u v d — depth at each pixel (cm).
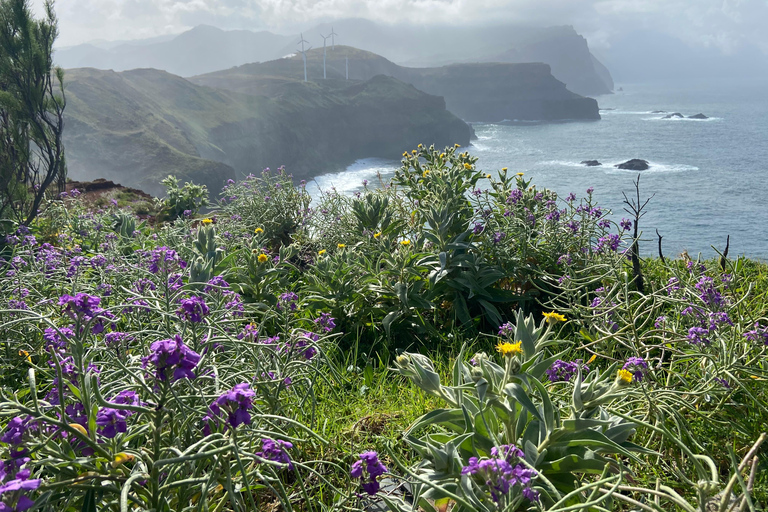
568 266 503
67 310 189
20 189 782
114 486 169
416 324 489
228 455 174
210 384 217
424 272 528
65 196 918
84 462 165
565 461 210
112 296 374
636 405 291
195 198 1068
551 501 210
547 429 217
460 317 501
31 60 784
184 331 225
